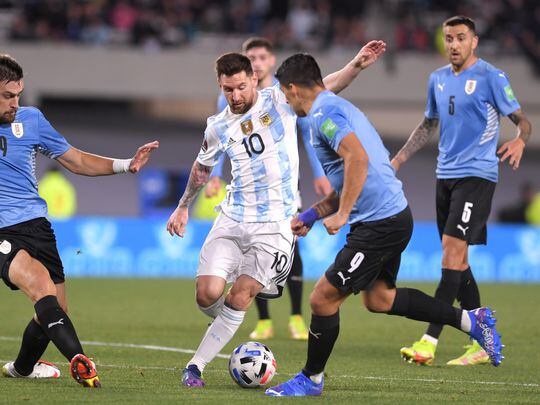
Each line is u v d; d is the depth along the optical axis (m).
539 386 24.70
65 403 20.16
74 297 52.31
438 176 30.62
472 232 29.59
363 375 26.50
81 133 93.12
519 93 87.94
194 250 69.44
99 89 86.50
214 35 91.06
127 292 55.66
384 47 24.69
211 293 23.77
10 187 22.81
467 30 29.78
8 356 29.66
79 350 21.92
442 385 24.53
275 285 24.77
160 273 69.12
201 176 24.81
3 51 85.38
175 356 30.38
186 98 87.19
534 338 36.72
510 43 88.56
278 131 24.12
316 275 67.31
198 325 40.31
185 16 91.06
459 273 29.45
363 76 87.62
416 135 31.39
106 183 91.62
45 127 23.31
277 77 21.98
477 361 29.27
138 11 91.25
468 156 29.83
